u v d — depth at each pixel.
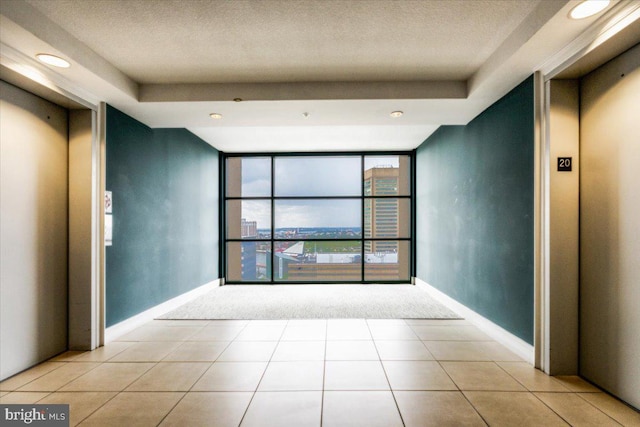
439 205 5.84
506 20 2.60
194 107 3.90
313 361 3.22
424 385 2.74
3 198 2.85
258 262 10.26
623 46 2.35
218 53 3.10
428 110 4.09
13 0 2.26
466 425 2.21
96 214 3.60
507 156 3.55
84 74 3.05
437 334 4.00
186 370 3.04
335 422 2.24
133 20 2.57
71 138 3.54
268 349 3.54
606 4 2.12
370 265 7.64
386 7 2.43
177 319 4.67
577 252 2.87
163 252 5.01
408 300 5.79
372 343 3.70
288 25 2.66
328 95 3.71
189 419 2.28
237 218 9.18
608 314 2.58
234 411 2.37
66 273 3.52
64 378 2.88
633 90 2.37
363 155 7.58
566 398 2.52
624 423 2.21
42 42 2.51
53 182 3.36
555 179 2.88
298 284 7.42
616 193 2.51
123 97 3.58
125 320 4.08
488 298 4.00
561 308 2.88
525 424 2.21
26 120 3.05
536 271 3.02
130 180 4.18
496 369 3.03
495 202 3.83
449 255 5.34
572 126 2.87
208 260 6.84
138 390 2.67
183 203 5.70
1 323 2.83
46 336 3.27
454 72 3.52
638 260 2.34
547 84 2.91
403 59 3.23
